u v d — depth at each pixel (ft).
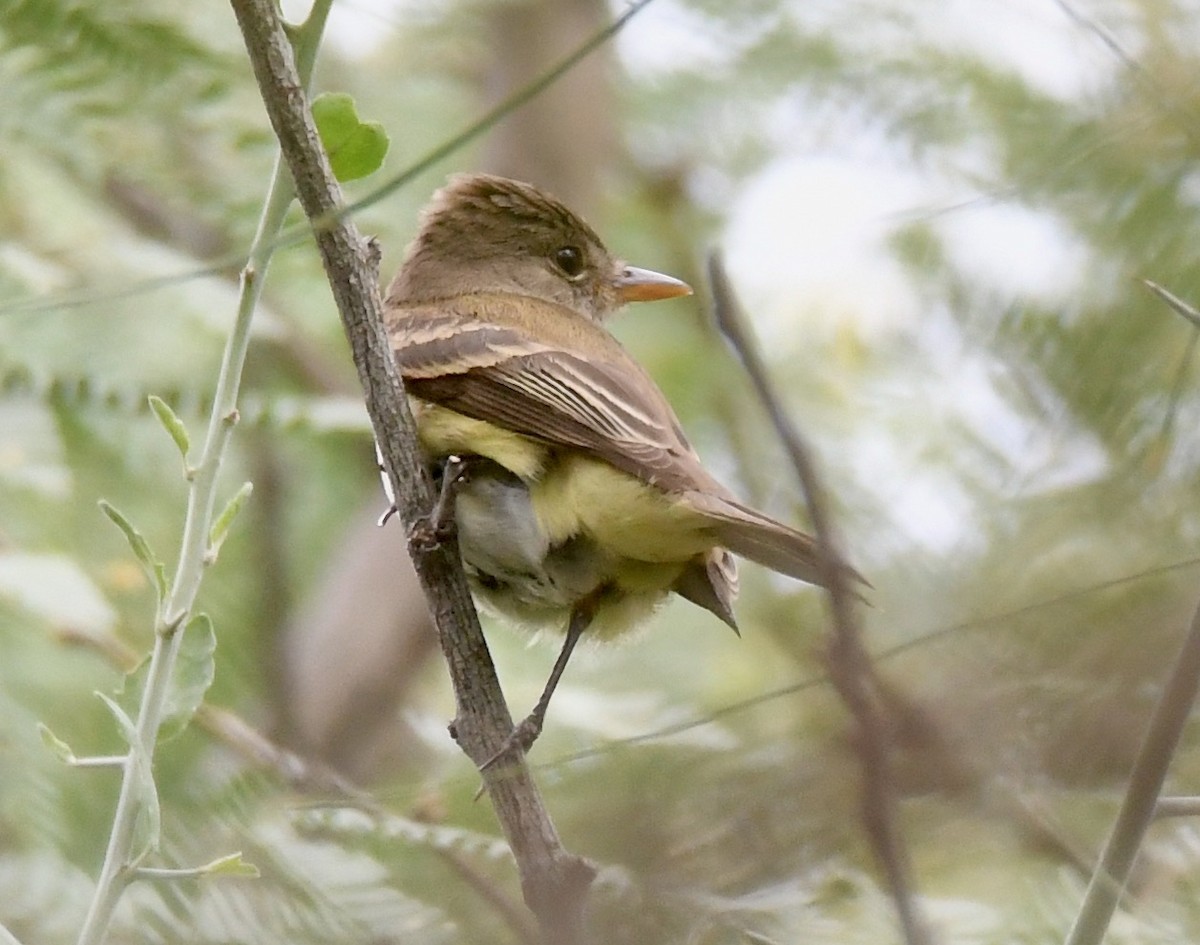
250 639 43.27
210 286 40.32
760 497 38.47
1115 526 24.47
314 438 44.24
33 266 38.55
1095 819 20.33
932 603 24.27
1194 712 20.89
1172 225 28.48
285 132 23.66
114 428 40.09
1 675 34.32
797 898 18.88
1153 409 26.45
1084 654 18.83
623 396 29.32
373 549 46.16
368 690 44.37
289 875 24.91
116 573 39.34
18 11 37.58
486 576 30.89
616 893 19.62
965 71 36.60
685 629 36.81
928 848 18.89
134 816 20.04
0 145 39.42
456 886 24.63
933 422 31.91
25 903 30.58
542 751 34.42
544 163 46.11
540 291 37.22
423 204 42.22
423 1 44.62
